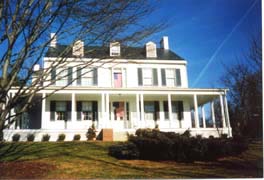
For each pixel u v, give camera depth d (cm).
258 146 1758
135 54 1102
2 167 1039
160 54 2653
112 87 2244
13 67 866
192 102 2662
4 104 943
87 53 984
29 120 2267
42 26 880
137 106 2255
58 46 991
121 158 1353
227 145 1480
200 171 1134
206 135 2266
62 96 2314
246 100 2720
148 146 1365
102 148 1538
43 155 1325
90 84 2336
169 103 2300
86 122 2322
